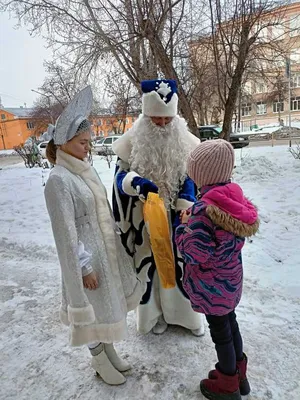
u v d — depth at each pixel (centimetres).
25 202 696
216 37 701
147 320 240
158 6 645
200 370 210
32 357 233
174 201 222
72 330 180
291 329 243
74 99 171
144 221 218
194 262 162
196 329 241
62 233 162
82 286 167
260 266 344
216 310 170
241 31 679
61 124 169
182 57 786
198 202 164
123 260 196
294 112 3716
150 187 201
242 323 251
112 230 186
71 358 230
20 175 1083
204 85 930
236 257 169
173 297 234
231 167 164
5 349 243
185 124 229
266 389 192
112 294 180
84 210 174
